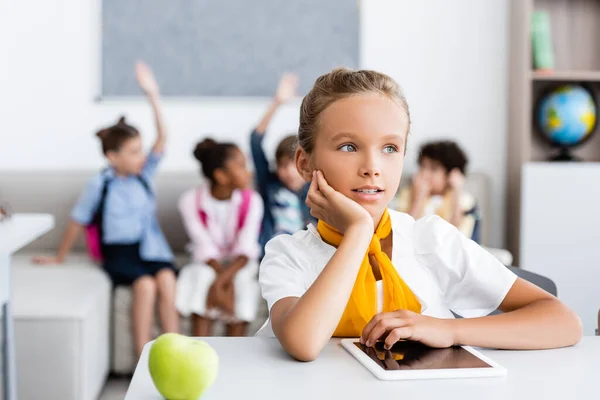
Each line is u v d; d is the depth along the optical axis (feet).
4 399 5.02
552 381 2.58
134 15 11.05
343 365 2.74
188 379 2.31
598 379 2.61
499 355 2.93
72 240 9.57
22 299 7.50
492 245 11.71
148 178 9.78
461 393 2.43
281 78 11.32
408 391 2.45
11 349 5.07
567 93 11.04
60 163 11.07
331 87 3.22
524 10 10.84
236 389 2.46
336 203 3.11
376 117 3.08
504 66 11.57
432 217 3.74
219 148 9.48
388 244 3.59
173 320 8.87
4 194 10.30
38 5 10.90
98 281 8.50
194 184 10.53
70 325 7.10
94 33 11.00
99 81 11.05
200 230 9.39
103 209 9.37
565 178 10.61
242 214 9.44
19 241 4.63
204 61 11.19
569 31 11.55
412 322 2.97
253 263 9.31
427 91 11.53
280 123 11.32
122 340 8.79
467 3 11.46
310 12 11.29
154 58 11.12
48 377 7.11
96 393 7.84
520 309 3.27
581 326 3.16
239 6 11.19
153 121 11.16
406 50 11.47
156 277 9.02
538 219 10.66
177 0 11.10
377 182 3.11
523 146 10.91
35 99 10.99
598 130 11.75
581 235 10.65
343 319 3.30
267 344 3.03
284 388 2.47
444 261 3.59
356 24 11.35
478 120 11.62
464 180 10.31
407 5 11.42
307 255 3.47
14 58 10.92
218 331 8.91
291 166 9.82
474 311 4.28
